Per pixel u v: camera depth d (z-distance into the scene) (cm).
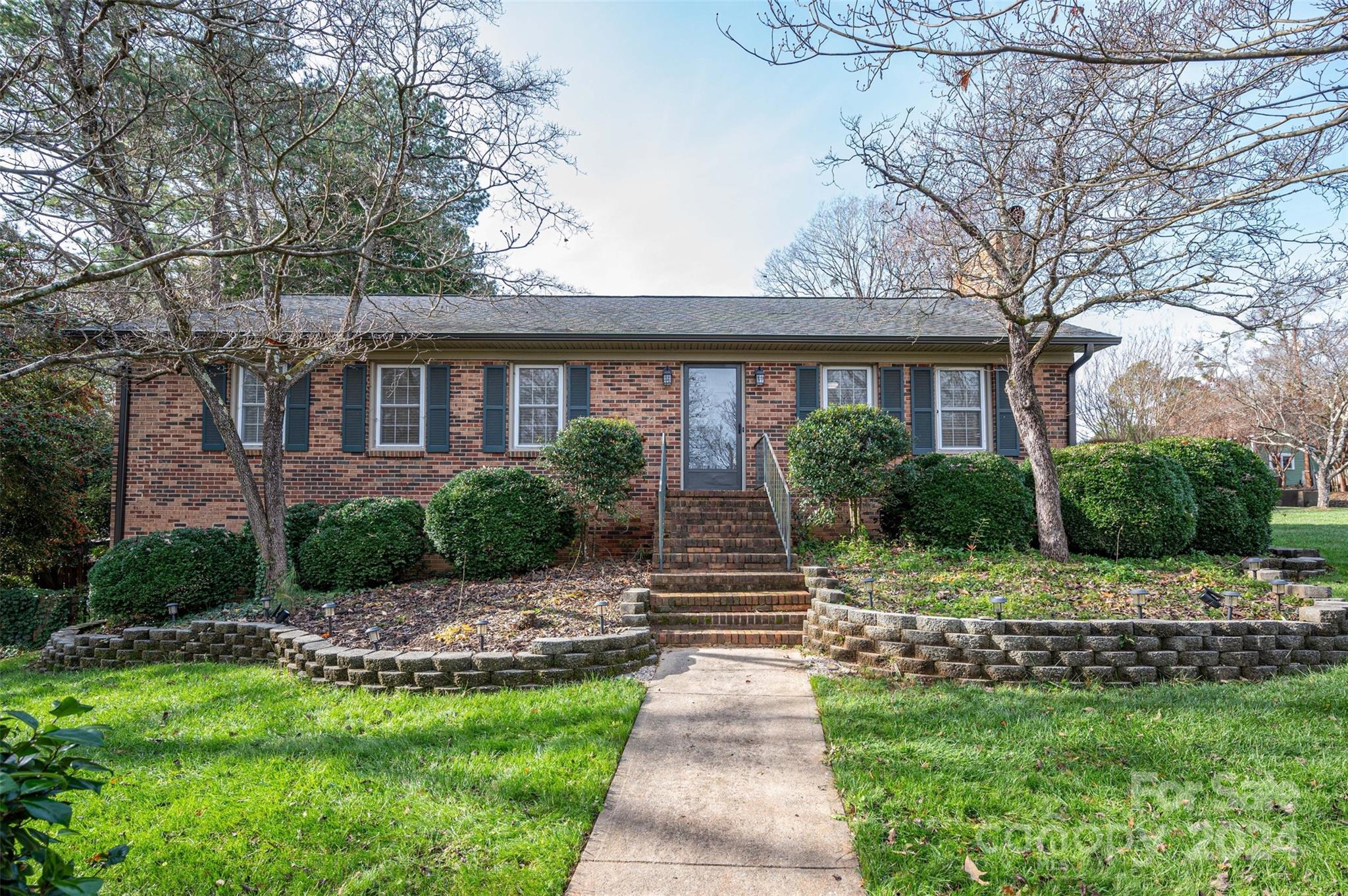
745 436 1181
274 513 916
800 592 784
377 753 458
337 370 1169
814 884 320
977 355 1193
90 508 1458
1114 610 652
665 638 709
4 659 968
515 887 312
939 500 941
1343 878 305
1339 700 502
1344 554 1076
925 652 596
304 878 320
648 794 404
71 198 556
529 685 596
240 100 809
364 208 863
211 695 605
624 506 1116
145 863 333
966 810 370
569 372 1186
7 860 168
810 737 480
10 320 615
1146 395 2336
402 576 1000
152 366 1099
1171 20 493
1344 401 2373
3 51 613
